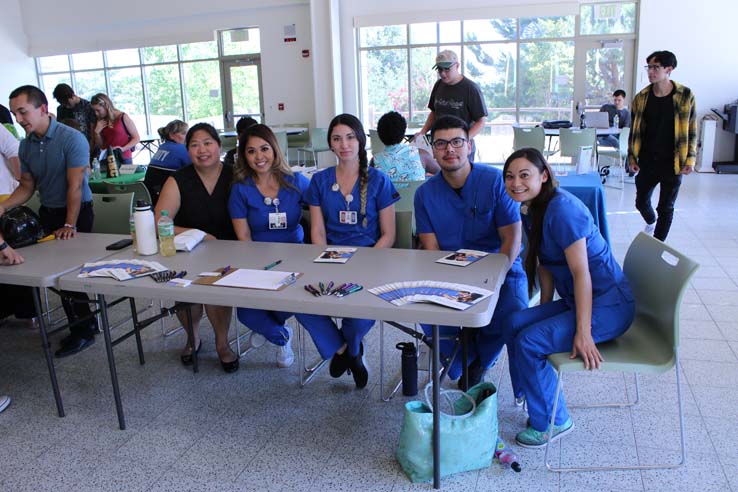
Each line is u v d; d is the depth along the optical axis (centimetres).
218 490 198
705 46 876
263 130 268
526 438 214
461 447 195
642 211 468
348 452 217
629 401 244
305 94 1052
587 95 954
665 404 241
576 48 940
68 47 1179
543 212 208
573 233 199
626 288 205
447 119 236
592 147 704
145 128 1204
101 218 344
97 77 1208
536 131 744
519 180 205
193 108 1159
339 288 191
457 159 237
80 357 306
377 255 237
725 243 476
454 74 444
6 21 1166
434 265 219
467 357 242
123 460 217
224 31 1091
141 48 1152
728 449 209
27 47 1208
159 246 254
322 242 277
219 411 249
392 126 335
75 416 248
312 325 246
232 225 287
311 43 1017
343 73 1030
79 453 222
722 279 386
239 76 1109
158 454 220
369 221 275
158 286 202
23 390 272
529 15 925
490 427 200
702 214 588
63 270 226
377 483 198
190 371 288
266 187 277
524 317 221
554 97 972
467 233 254
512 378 231
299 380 274
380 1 984
